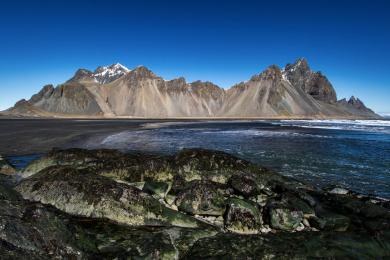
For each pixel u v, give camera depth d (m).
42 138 47.34
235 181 15.66
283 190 16.39
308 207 14.11
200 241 10.05
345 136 61.16
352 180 23.66
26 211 8.74
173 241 10.20
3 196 11.72
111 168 17.89
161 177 17.52
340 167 28.38
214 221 13.45
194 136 58.25
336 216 13.23
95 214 11.88
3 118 140.12
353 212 14.08
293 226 12.88
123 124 101.50
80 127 77.94
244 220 12.84
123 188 12.71
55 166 16.81
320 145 44.81
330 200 15.39
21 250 7.43
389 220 12.88
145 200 12.49
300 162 30.64
